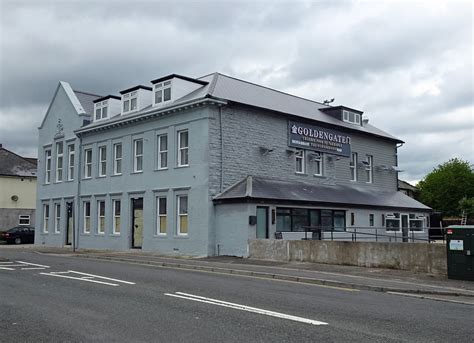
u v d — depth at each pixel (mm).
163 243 26219
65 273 15773
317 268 17734
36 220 37438
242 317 8781
